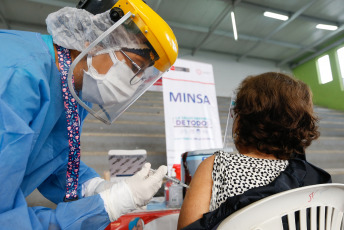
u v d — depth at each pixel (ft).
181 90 7.19
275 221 1.70
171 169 6.46
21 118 1.98
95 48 2.44
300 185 2.03
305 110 2.21
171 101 6.98
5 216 1.79
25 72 2.07
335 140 12.35
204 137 7.09
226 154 2.28
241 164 2.15
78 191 3.22
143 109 12.92
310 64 27.68
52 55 2.59
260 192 1.80
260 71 28.66
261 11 20.53
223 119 13.75
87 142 8.47
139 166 4.64
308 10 20.92
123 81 2.61
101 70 2.53
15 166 1.86
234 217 1.61
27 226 1.88
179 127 6.88
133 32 2.44
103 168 7.73
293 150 2.30
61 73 2.56
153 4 18.66
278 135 2.23
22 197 2.06
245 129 2.42
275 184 1.86
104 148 8.62
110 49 2.47
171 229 3.69
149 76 2.78
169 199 4.21
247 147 2.47
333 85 24.99
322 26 22.29
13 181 1.88
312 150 11.30
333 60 25.09
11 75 1.99
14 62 2.06
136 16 2.41
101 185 3.23
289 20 21.01
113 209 2.29
